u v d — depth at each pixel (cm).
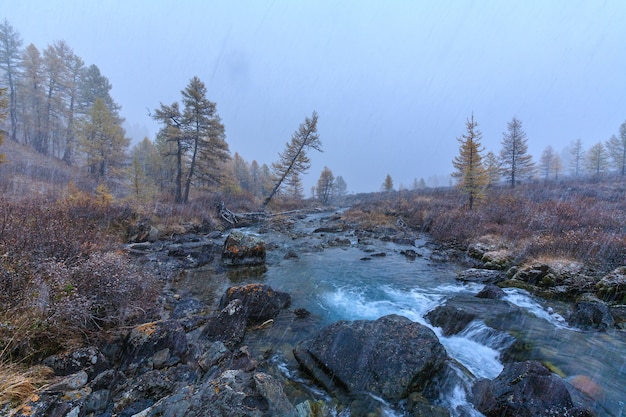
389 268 1234
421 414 396
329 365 482
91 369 426
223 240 1664
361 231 2170
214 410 315
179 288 888
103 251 764
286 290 934
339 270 1186
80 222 1010
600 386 427
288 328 672
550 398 365
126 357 475
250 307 702
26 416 299
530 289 912
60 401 337
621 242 1038
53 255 586
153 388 416
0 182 1834
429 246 1717
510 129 4206
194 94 2502
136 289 646
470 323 671
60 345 445
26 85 3647
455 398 443
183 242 1448
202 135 2572
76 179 2681
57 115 3900
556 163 6712
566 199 2552
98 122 2770
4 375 346
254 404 327
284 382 470
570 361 495
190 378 451
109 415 366
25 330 407
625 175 5012
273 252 1464
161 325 528
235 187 3491
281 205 4166
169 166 3419
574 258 1049
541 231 1430
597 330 628
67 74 3888
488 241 1489
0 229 585
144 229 1427
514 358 540
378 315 777
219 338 586
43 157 3384
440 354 501
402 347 502
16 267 474
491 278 1054
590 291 828
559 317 712
